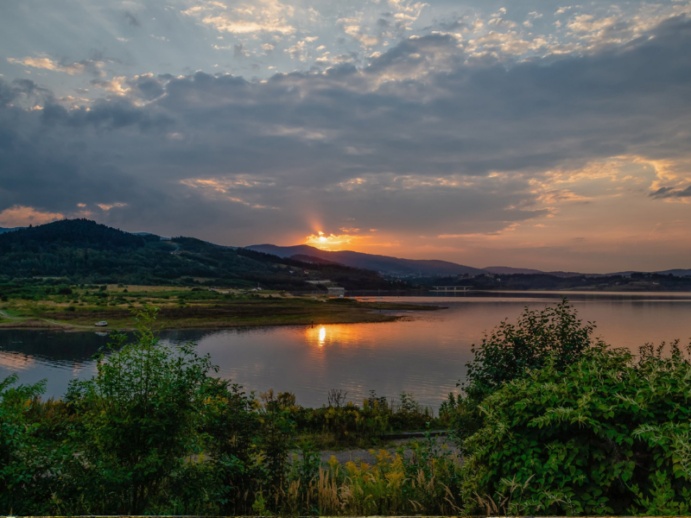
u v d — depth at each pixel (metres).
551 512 3.36
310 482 6.42
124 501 4.82
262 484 6.02
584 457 3.46
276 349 56.88
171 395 5.00
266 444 6.32
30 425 4.91
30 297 138.00
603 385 3.83
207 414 5.54
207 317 101.38
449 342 63.34
